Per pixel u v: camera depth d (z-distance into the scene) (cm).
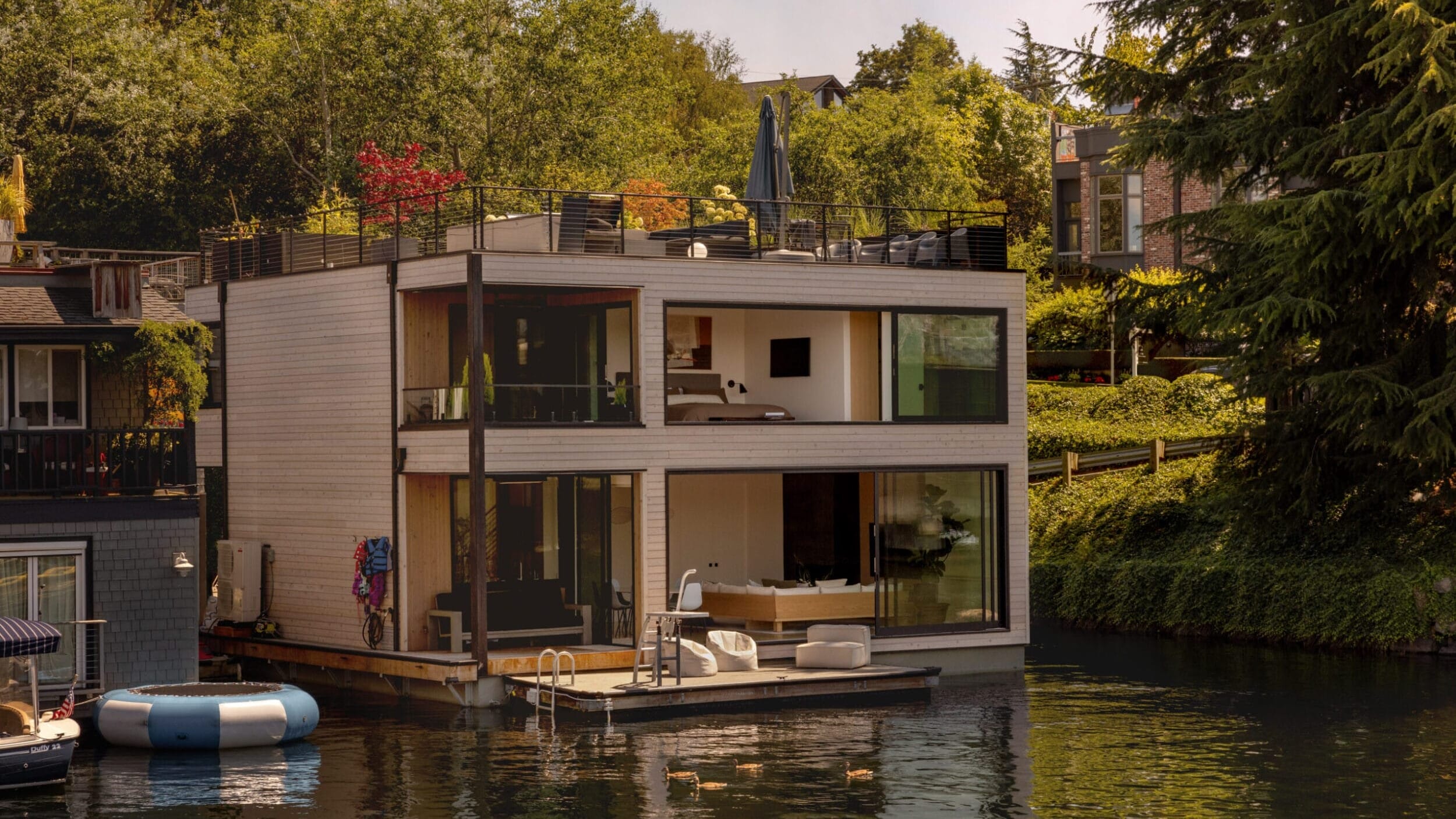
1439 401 2808
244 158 5819
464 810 1770
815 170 6388
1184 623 3300
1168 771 1962
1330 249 2875
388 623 2630
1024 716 2356
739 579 2988
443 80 5712
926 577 2812
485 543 2469
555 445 2519
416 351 2655
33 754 1867
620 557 2672
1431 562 3011
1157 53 3419
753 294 2675
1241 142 3183
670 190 6147
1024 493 2903
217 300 3031
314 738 2206
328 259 2994
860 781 1909
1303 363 3181
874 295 2780
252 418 2941
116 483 2366
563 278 2530
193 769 2000
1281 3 3009
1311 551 3216
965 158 7238
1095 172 5103
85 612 2266
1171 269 4881
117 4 6131
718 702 2414
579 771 1964
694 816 1734
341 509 2736
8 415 2350
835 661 2580
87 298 2422
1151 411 4016
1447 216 2867
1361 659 2900
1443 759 2025
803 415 2902
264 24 6312
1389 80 2933
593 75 5994
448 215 3198
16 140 5497
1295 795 1836
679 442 2616
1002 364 2902
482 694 2469
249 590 2888
